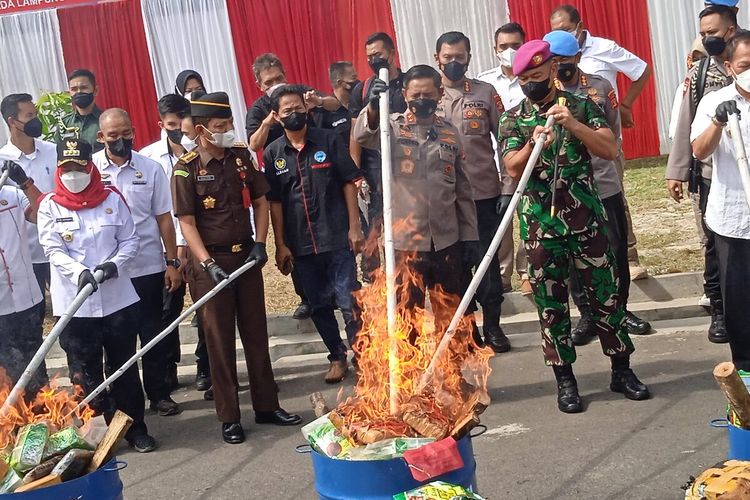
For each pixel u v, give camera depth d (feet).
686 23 41.45
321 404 13.70
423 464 11.26
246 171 19.47
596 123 17.92
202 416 21.77
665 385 19.99
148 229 21.56
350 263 22.15
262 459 18.52
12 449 13.98
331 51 41.63
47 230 18.94
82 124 27.63
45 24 42.09
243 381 24.02
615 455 16.69
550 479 16.01
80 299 15.70
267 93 24.64
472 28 41.11
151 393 22.12
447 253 19.86
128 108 42.75
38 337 21.07
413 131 19.65
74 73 27.48
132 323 19.54
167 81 42.63
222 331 19.27
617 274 19.16
